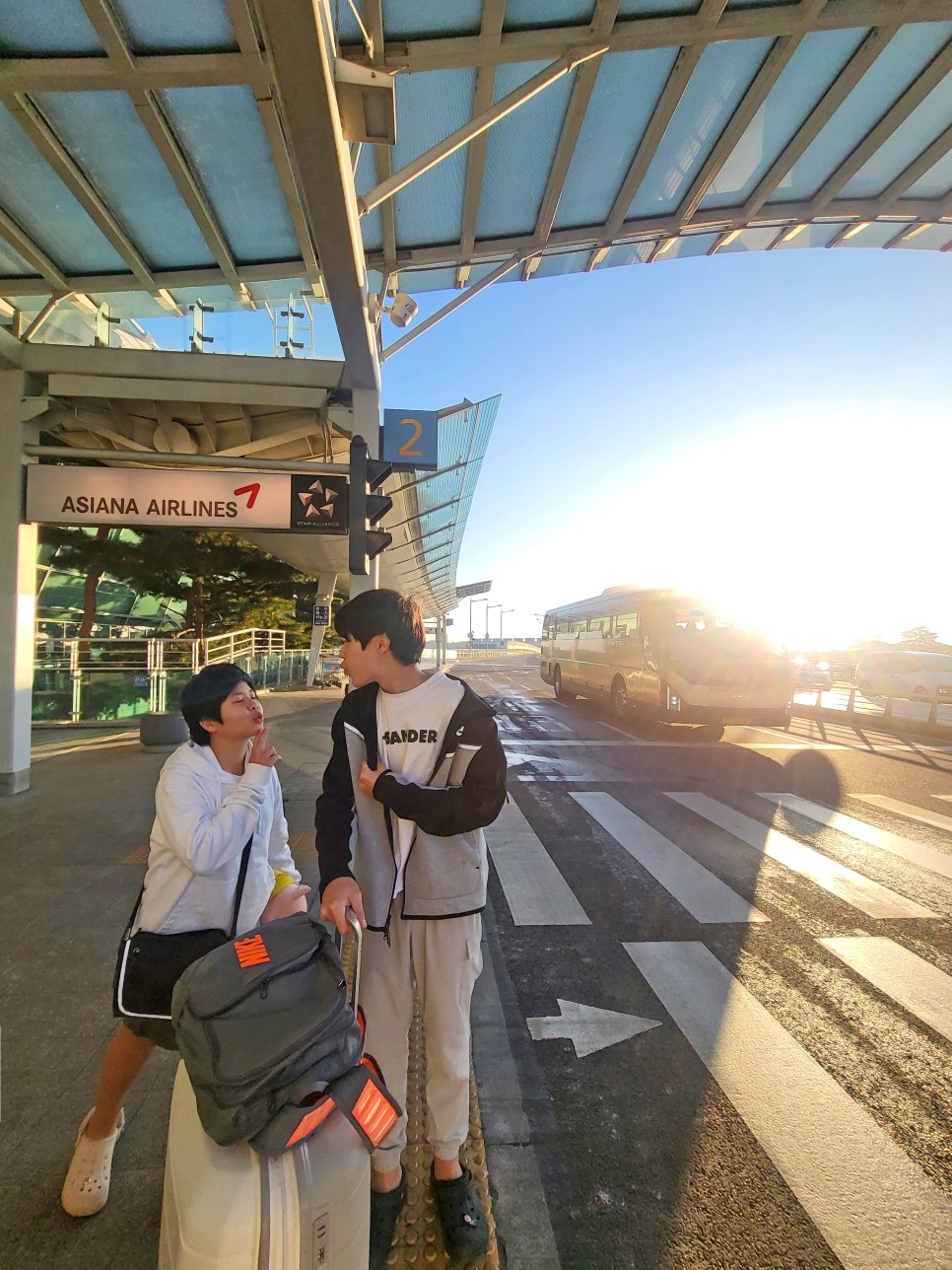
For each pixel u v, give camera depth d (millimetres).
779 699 12633
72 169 5379
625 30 4945
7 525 7293
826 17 5121
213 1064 1275
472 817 1836
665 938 4262
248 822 1875
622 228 7793
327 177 3828
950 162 7262
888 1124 2602
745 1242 2070
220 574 21531
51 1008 3227
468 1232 1955
